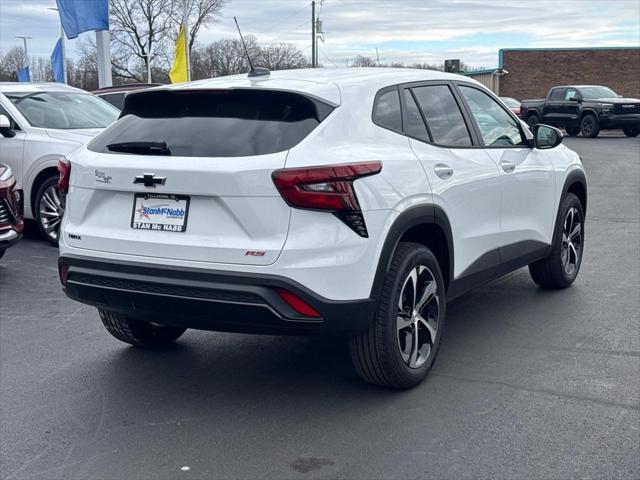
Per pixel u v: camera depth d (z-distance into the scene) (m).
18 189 7.67
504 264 5.65
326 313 3.93
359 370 4.43
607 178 15.65
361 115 4.36
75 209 4.49
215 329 4.14
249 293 3.86
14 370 5.11
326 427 4.12
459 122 5.26
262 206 3.89
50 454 3.89
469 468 3.62
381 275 4.14
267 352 5.39
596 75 46.59
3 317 6.39
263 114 4.19
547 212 6.27
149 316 4.24
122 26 55.53
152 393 4.68
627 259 8.02
